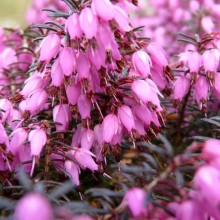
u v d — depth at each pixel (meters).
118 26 0.11
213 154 0.09
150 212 0.09
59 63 0.11
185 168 0.10
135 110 0.12
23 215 0.07
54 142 0.11
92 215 0.10
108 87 0.12
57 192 0.08
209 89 0.13
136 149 0.13
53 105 0.12
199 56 0.13
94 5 0.10
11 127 0.12
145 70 0.12
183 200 0.09
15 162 0.12
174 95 0.13
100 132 0.12
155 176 0.11
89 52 0.11
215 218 0.09
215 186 0.08
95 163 0.12
